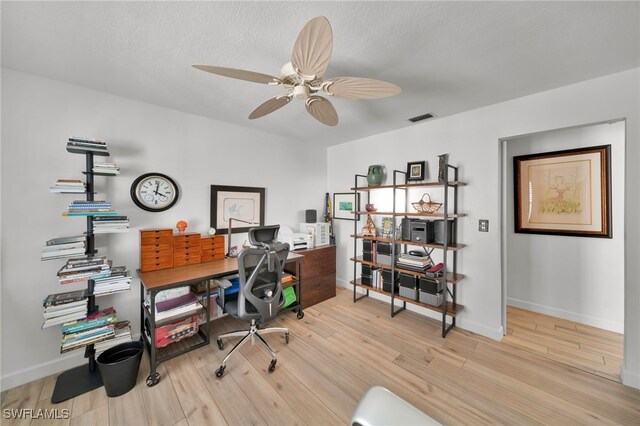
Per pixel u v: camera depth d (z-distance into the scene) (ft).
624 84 5.82
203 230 9.02
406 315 9.68
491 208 7.98
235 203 9.84
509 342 7.73
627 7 3.89
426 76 6.09
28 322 6.05
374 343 7.73
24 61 5.49
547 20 4.22
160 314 6.63
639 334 5.72
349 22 4.30
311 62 3.89
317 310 10.14
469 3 3.88
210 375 6.28
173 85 6.64
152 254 7.37
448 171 8.88
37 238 6.12
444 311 8.04
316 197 13.00
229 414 5.13
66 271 5.58
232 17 4.22
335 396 5.63
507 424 4.90
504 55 5.24
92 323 5.88
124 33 4.63
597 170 8.50
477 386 5.91
